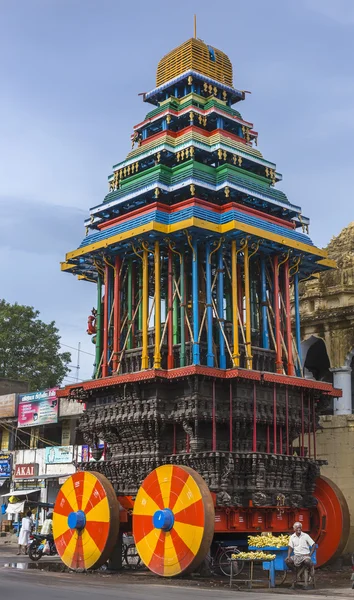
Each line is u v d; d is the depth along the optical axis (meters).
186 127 29.39
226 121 30.16
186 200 26.67
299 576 20.48
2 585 19.50
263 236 26.11
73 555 24.58
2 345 67.44
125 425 25.64
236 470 23.61
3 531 52.59
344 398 35.81
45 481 51.22
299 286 38.81
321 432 33.12
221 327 25.91
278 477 24.66
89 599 16.06
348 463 31.94
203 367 23.69
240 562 24.95
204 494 21.36
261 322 27.84
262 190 28.50
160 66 32.62
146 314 25.98
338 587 20.64
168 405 24.88
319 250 28.52
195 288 25.48
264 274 28.09
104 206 28.83
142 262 27.59
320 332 37.41
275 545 20.73
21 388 62.56
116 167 30.31
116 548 25.28
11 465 53.88
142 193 27.28
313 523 26.33
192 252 26.59
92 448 27.83
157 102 32.28
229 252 27.72
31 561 30.58
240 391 24.67
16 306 70.31
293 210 29.08
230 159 28.89
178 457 23.83
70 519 24.78
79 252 28.33
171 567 21.70
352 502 31.41
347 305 36.78
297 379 25.95
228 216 26.17
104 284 28.64
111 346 28.39
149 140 30.12
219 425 25.02
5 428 56.28
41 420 53.12
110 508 23.55
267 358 27.02
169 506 22.23
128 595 17.03
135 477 25.47
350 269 37.50
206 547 21.02
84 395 27.56
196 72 30.66
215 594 17.81
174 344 26.30
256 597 17.08
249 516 23.81
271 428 26.17
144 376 24.42
